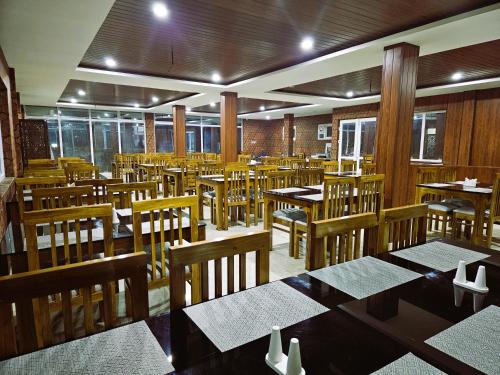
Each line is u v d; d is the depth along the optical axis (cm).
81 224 222
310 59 507
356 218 155
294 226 331
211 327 93
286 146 1255
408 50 399
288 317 98
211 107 1161
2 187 315
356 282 122
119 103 1038
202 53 493
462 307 103
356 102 909
